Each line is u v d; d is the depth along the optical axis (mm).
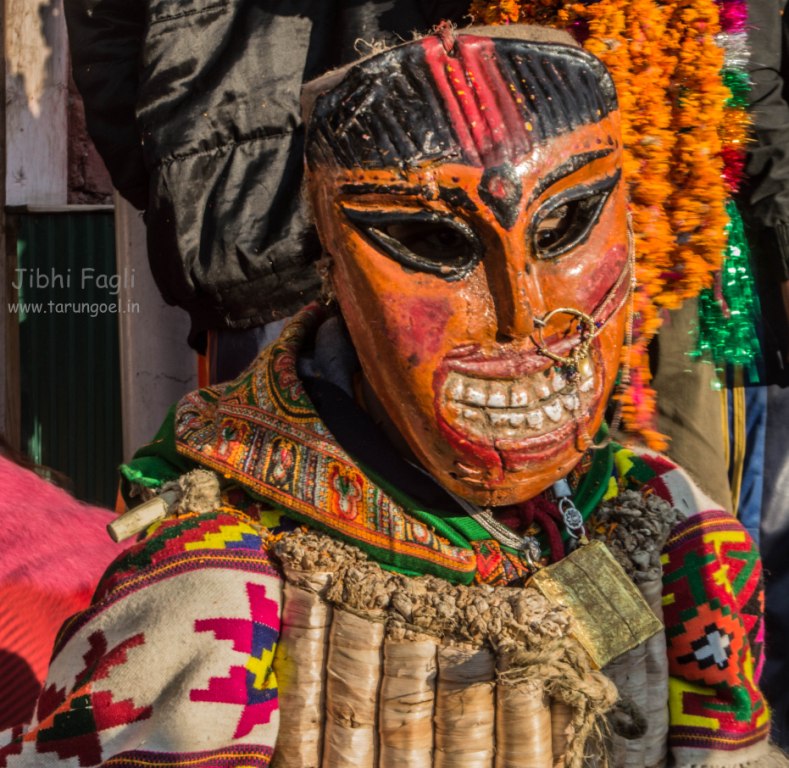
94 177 7953
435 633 2156
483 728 2137
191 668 2111
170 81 4281
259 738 2127
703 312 4031
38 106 7715
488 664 2145
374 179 1954
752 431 4738
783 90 4129
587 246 2051
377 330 2029
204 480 2299
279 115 4270
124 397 5895
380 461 2230
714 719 2412
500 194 1910
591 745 2260
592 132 1997
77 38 4566
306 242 2459
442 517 2225
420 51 1980
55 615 2857
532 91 1973
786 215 4043
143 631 2141
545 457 2072
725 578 2434
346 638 2172
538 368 2029
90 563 2980
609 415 3145
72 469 8188
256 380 2416
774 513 4824
